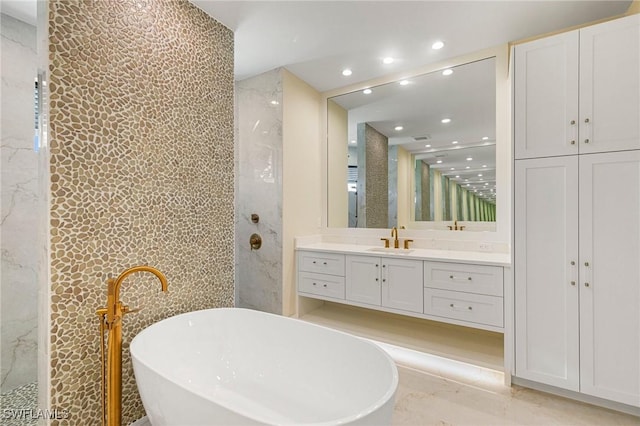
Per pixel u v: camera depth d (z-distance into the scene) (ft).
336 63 9.97
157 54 6.08
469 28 7.94
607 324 5.87
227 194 7.61
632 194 5.67
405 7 7.09
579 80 6.08
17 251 6.86
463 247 9.55
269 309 10.61
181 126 6.54
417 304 8.30
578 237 6.09
